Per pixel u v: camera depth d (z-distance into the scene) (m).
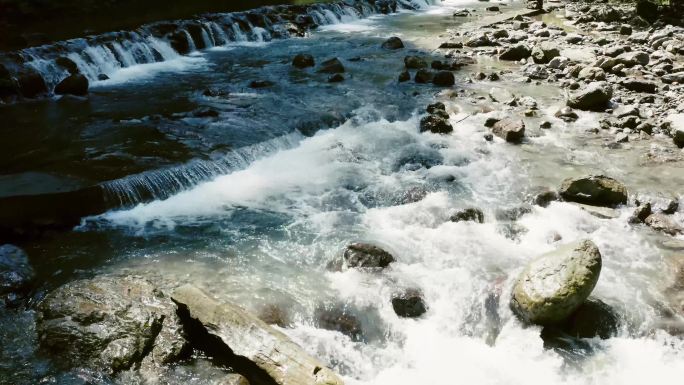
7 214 6.78
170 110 10.47
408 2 23.55
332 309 5.72
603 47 15.39
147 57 14.18
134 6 19.14
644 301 5.86
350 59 14.73
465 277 6.20
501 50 15.47
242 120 9.97
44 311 5.36
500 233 7.11
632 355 5.27
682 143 9.48
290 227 7.21
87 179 7.44
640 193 7.97
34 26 15.88
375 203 7.84
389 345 5.40
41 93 11.41
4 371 4.80
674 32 16.72
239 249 6.71
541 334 5.44
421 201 7.86
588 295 5.52
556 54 14.34
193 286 5.59
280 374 4.70
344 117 10.52
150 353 5.00
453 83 12.66
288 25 17.95
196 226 7.21
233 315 5.21
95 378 4.77
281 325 5.52
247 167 8.73
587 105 11.10
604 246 6.83
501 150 9.48
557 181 8.40
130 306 5.39
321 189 8.19
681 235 7.07
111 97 11.37
